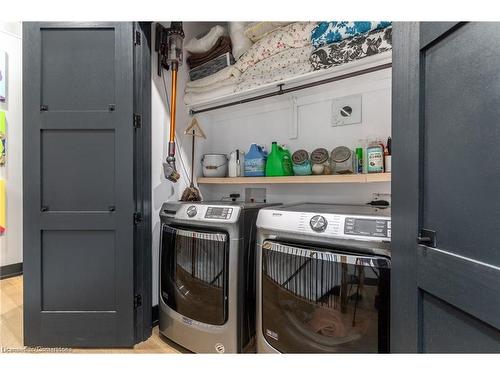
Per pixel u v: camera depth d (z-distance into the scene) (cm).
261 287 122
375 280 91
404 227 72
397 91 75
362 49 127
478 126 52
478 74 52
